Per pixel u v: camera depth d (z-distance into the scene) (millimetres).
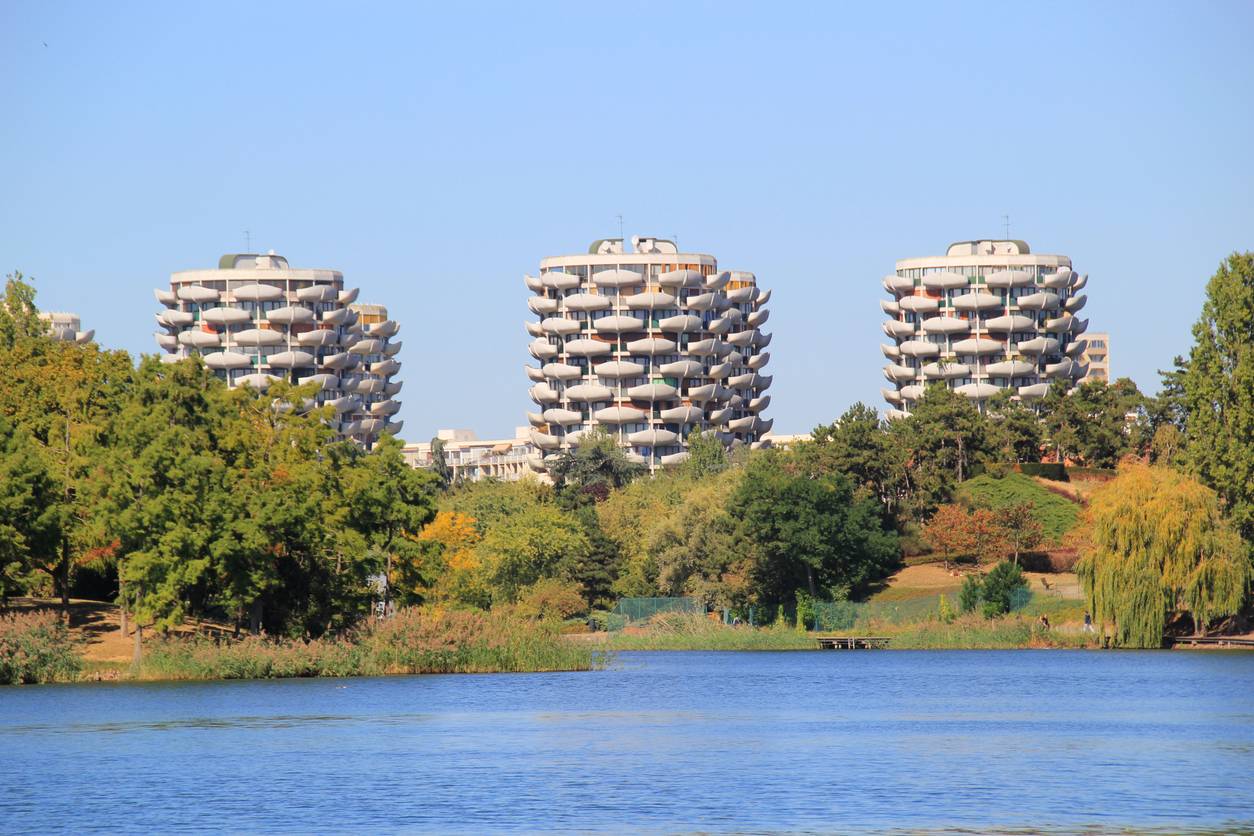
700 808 90188
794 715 138875
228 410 182625
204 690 159875
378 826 85688
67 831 85125
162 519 165500
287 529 174500
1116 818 86562
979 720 134000
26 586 179375
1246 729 126062
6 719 134250
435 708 144500
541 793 95438
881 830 83562
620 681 176750
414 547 189125
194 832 84625
